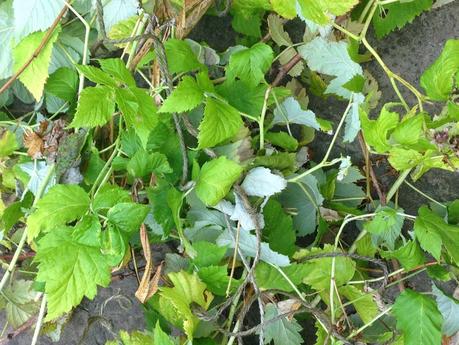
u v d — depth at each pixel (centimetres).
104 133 53
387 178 59
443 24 60
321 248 57
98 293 61
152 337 52
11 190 55
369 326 55
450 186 59
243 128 51
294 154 53
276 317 49
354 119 52
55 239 42
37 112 56
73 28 53
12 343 61
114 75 43
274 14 55
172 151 50
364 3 56
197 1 50
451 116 48
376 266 58
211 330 51
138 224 44
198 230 52
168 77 47
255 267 51
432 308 48
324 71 53
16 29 47
